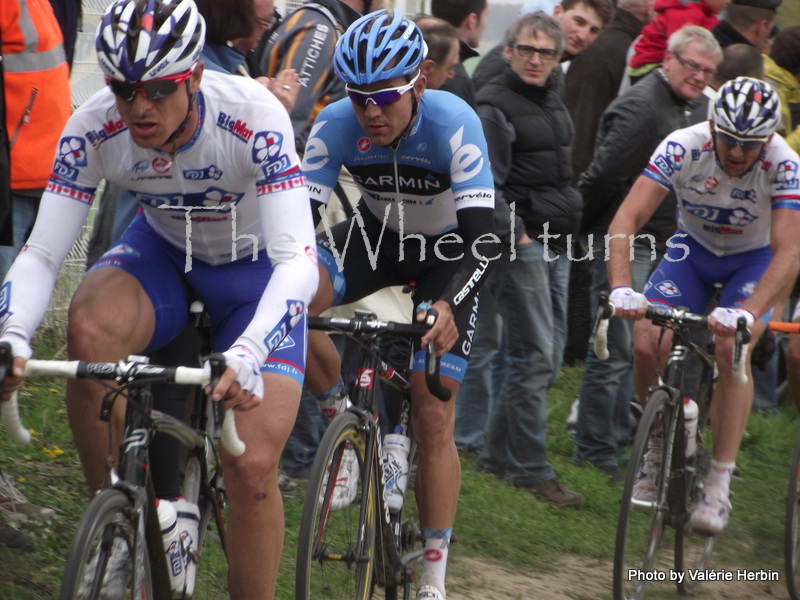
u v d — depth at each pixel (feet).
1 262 31.22
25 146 30.66
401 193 27.68
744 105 31.78
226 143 20.95
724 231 36.06
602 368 45.85
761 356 34.88
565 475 44.55
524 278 40.45
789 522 33.91
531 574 33.91
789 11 73.00
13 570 26.03
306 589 22.50
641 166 44.88
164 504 20.40
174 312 23.15
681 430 32.22
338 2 34.96
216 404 17.83
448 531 26.89
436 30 36.42
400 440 26.55
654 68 50.83
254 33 31.60
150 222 23.50
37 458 34.50
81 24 41.01
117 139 20.98
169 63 18.53
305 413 36.70
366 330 23.53
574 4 52.65
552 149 40.27
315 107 34.55
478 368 45.09
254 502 21.20
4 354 17.69
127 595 18.49
